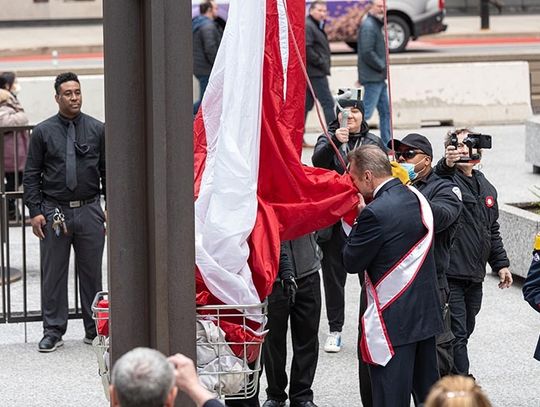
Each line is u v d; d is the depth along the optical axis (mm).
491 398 21422
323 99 45969
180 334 12953
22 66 62969
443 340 18750
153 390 9789
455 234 20297
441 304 18359
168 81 12523
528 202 31266
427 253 16828
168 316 12836
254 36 14797
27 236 34531
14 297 28656
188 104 12602
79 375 22812
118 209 12828
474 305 21016
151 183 12555
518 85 53188
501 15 99438
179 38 12484
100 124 24250
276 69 15812
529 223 28172
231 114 14727
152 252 12664
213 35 45406
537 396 21531
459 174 20719
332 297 23922
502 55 57656
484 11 83875
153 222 12547
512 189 38094
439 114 52438
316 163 22203
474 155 20281
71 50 70938
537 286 18219
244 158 14711
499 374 22750
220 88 15305
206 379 13852
